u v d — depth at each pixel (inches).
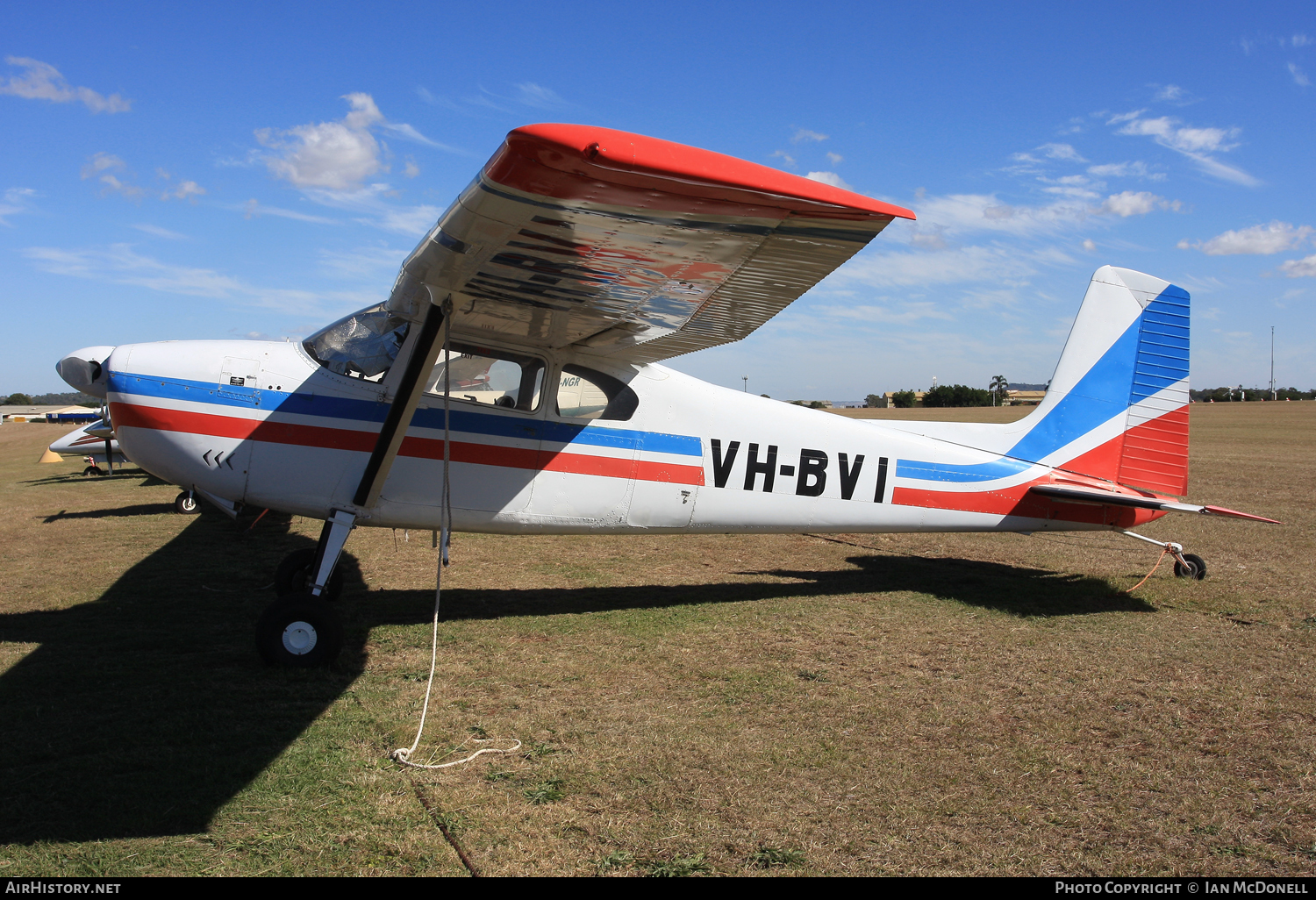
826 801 115.0
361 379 191.0
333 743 131.4
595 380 210.1
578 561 299.7
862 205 107.7
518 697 154.0
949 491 241.6
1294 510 414.0
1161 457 252.7
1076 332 250.4
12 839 101.0
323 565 177.6
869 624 209.3
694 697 155.3
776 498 228.2
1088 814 112.0
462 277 155.3
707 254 131.0
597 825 107.3
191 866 96.0
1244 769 125.6
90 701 148.4
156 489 579.5
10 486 610.2
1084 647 187.9
